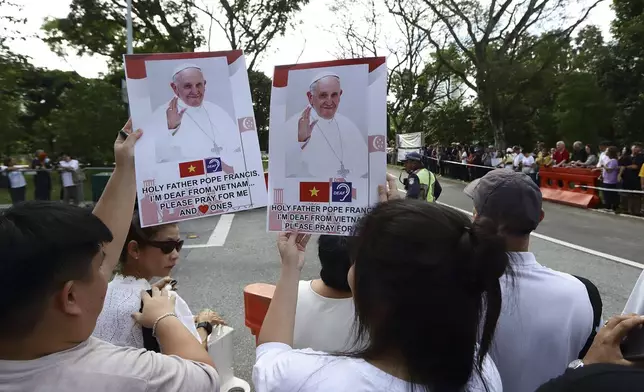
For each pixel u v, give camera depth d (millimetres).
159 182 1629
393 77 37781
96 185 13008
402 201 1145
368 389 1012
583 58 29625
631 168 11844
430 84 40844
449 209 1121
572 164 15219
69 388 1052
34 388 1038
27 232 1041
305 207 1643
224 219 11445
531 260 1710
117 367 1117
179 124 1646
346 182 1618
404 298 1007
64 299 1071
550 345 1618
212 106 1665
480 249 1020
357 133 1605
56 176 13398
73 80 25250
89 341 1172
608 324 1298
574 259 7469
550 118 33719
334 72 1605
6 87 19062
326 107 1617
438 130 41000
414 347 1014
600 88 28438
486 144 37531
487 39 25359
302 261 1485
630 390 791
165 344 1408
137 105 1618
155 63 1624
